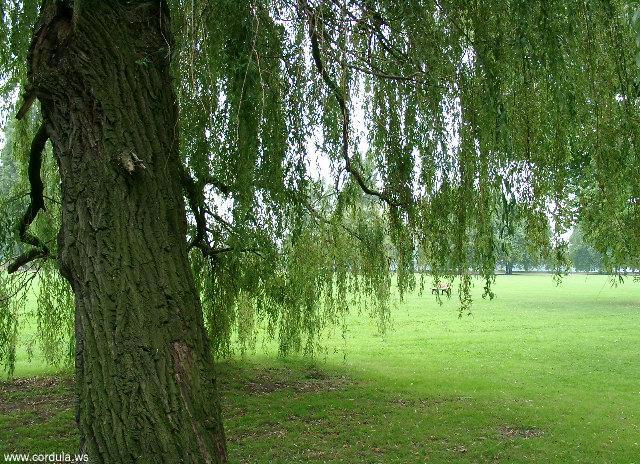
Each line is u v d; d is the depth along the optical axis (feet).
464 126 13.87
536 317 59.98
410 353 37.24
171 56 9.43
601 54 13.00
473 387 26.96
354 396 24.98
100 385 7.61
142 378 7.61
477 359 34.96
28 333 33.50
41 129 13.64
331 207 21.34
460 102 13.89
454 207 15.43
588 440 18.83
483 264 15.65
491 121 13.47
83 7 8.35
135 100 8.54
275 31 13.96
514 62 13.52
